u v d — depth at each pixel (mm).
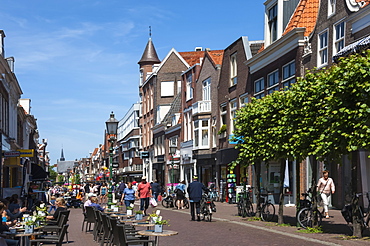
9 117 38406
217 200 39094
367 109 12633
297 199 17734
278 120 18016
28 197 30922
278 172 30359
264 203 21547
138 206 36031
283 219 19406
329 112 14031
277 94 19312
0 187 30031
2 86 33719
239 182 36594
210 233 16922
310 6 28094
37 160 75500
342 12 23641
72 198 41688
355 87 13031
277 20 30625
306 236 15062
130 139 81688
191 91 47594
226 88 38469
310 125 15828
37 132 73625
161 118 61469
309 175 26328
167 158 55406
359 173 22016
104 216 13547
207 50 43656
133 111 79188
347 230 15828
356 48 19750
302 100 16219
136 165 78562
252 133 20672
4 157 32250
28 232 12102
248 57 34375
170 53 62562
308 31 27359
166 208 33000
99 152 140125
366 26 21625
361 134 12633
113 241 11969
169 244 14477
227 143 37531
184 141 48750
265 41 32250
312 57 26297
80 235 18266
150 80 65938
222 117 39656
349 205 15461
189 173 48219
